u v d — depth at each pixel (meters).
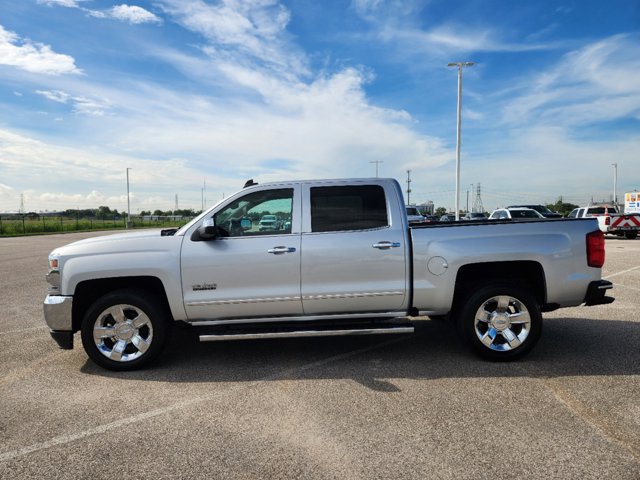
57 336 4.54
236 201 4.72
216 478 2.67
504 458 2.81
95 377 4.39
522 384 4.00
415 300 4.63
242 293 4.55
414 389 3.93
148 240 4.62
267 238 4.60
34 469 2.80
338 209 4.71
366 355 4.90
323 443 3.04
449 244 4.59
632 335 5.45
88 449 3.03
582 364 4.48
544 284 4.61
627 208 30.52
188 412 3.57
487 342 4.55
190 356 4.99
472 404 3.61
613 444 2.96
